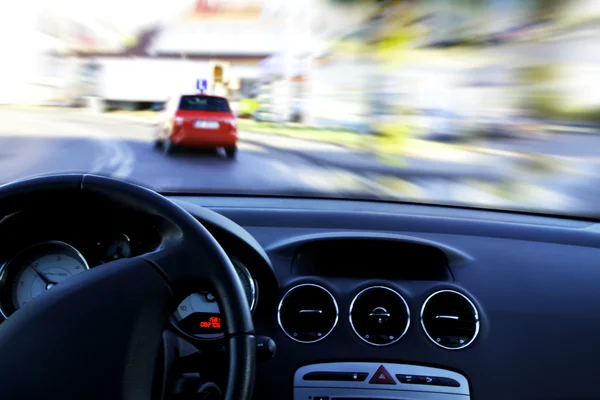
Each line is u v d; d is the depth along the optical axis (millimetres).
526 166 5828
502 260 2453
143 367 1303
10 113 8508
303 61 8312
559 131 6008
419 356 2176
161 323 1351
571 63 5926
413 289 2246
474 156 6363
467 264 2416
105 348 1273
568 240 2619
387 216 2787
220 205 3002
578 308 2281
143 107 9938
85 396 1236
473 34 6566
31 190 1488
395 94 7363
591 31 5805
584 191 5164
